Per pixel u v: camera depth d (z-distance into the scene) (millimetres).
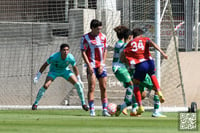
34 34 59469
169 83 53594
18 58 58812
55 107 49469
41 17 64875
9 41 59531
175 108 45938
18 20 64875
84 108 44281
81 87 44438
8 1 65812
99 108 48906
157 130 24656
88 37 39344
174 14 61938
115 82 54938
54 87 56812
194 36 61625
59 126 26875
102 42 39562
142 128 25891
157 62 48500
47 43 58312
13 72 58719
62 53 44094
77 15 58500
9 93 58219
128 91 38562
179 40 61781
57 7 62344
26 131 23812
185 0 61406
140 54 36719
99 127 26375
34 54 58469
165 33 55031
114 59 39938
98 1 60594
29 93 57688
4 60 59125
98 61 39531
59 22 63781
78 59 56781
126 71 39188
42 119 33156
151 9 56000
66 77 44844
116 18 58812
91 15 58875
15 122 29734
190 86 54062
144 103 51938
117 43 39750
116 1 60281
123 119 33531
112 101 53312
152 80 37062
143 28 56219
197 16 61062
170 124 28641
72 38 58312
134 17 57125
